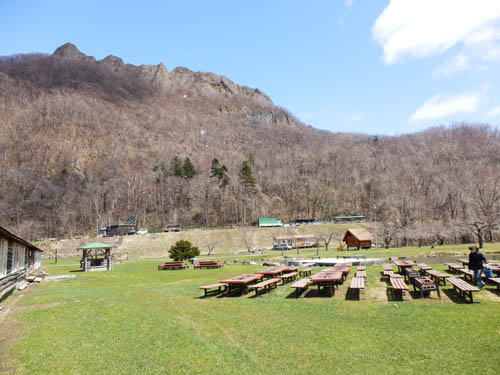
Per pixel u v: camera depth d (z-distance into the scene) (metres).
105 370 6.55
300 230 75.44
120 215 108.44
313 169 147.50
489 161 101.75
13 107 175.25
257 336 8.66
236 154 180.25
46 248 62.78
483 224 48.03
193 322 10.12
